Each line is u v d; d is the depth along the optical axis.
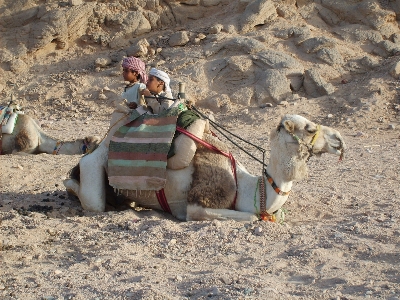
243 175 7.62
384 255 6.26
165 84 8.02
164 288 5.54
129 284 5.65
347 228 7.14
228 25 20.47
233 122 16.81
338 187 9.67
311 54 19.36
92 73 19.95
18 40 21.23
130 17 21.61
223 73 18.72
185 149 7.48
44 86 19.72
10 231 7.23
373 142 14.12
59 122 17.47
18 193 9.24
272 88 17.95
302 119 7.19
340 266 6.01
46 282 5.78
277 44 19.55
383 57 19.81
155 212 7.98
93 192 7.96
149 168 7.55
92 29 21.69
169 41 20.42
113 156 7.73
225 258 6.33
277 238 6.89
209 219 7.46
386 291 5.34
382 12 20.91
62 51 21.42
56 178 10.38
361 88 17.77
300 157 7.19
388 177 10.48
